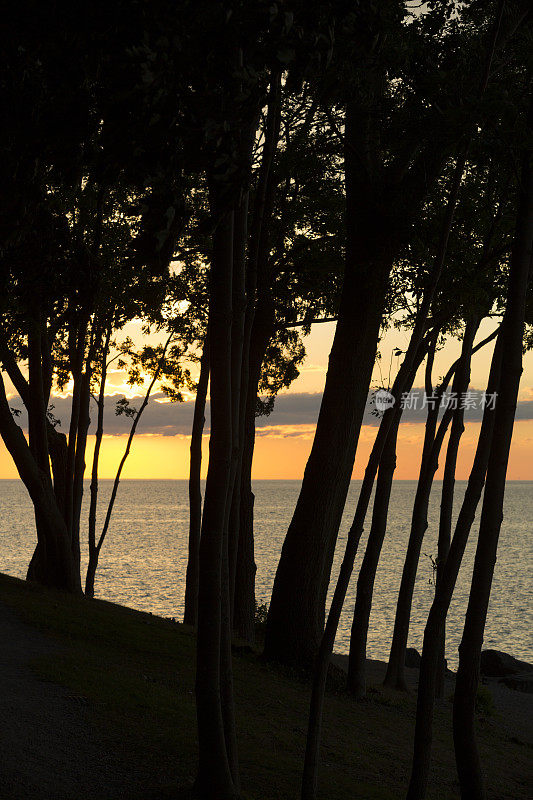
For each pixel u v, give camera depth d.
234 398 9.70
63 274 9.75
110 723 11.84
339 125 14.22
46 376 28.77
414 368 16.39
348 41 6.29
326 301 23.91
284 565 19.64
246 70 5.24
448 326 21.88
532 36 12.15
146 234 5.57
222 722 9.63
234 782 9.66
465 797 10.78
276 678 18.09
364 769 13.20
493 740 19.25
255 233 10.67
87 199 16.92
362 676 18.97
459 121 10.23
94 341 27.94
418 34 12.16
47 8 6.09
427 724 10.59
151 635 19.55
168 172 5.54
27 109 6.63
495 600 83.44
